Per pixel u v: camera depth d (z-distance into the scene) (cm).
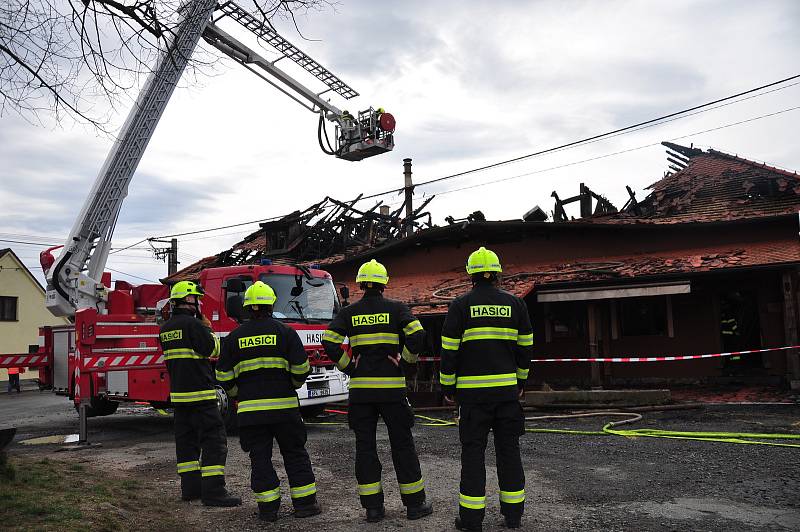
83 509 444
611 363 1541
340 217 2484
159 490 568
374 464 465
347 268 2212
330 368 972
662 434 793
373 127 2228
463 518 423
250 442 475
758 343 1434
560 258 1745
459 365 445
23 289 3491
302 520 469
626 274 1416
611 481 563
